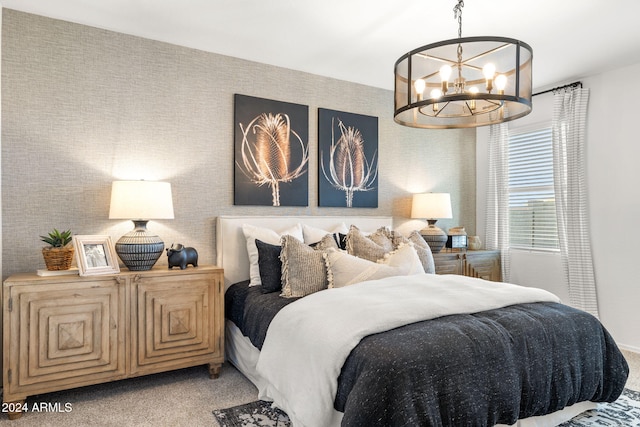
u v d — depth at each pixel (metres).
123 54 3.16
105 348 2.62
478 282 2.82
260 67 3.76
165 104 3.32
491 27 3.04
